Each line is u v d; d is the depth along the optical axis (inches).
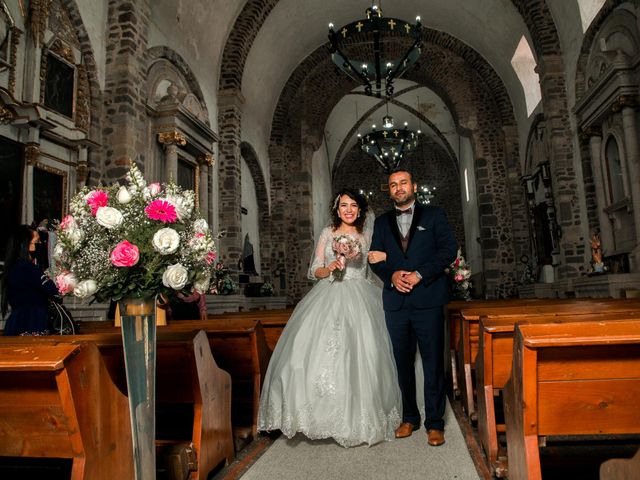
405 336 129.1
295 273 676.7
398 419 127.7
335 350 123.2
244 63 503.8
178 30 395.5
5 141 231.8
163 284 77.2
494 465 101.7
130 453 85.3
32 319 138.9
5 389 70.0
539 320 102.8
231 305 417.4
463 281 326.3
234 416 162.4
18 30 240.8
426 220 133.3
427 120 954.1
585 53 386.3
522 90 568.1
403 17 643.5
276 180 655.1
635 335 66.7
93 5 302.5
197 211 87.5
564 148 422.0
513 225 609.3
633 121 318.3
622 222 355.9
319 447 123.1
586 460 101.1
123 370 104.3
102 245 76.1
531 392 71.9
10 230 230.4
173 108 343.0
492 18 543.8
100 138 302.2
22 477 104.0
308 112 708.7
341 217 146.7
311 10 580.1
